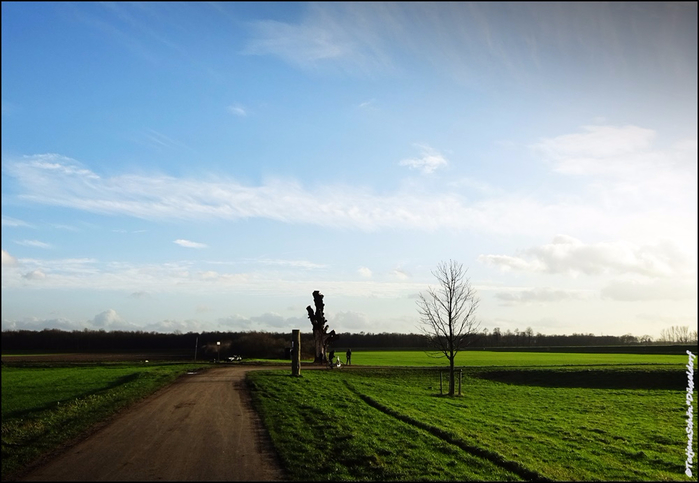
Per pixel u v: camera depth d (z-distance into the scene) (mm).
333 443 20766
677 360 82062
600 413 34875
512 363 75438
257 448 20141
